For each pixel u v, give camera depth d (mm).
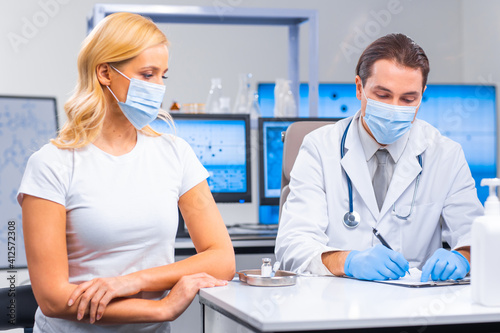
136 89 1238
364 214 1552
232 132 2545
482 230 895
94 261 1210
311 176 1589
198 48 3656
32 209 1160
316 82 2730
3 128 3232
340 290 1053
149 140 1320
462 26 4012
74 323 1188
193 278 1147
